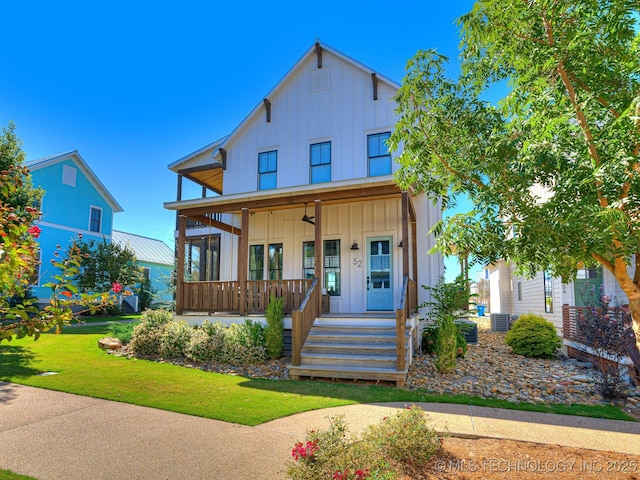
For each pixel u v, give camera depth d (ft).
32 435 14.43
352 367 23.31
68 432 14.74
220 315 32.81
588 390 21.04
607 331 20.07
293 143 40.68
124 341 34.14
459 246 12.00
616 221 8.73
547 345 30.83
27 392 20.01
